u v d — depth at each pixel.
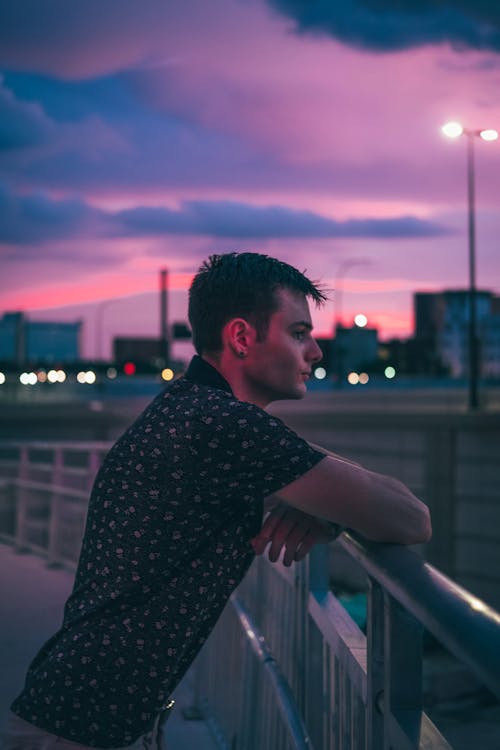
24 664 5.33
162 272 56.00
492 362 142.38
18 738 1.60
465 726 26.38
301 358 1.67
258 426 1.52
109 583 1.58
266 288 1.62
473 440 35.84
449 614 0.97
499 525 34.72
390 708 1.36
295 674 2.57
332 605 2.16
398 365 133.50
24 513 10.44
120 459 1.60
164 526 1.56
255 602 3.51
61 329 197.50
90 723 1.56
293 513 1.72
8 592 7.76
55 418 42.19
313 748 2.26
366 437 39.88
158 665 1.57
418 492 37.62
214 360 1.68
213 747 3.97
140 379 101.56
